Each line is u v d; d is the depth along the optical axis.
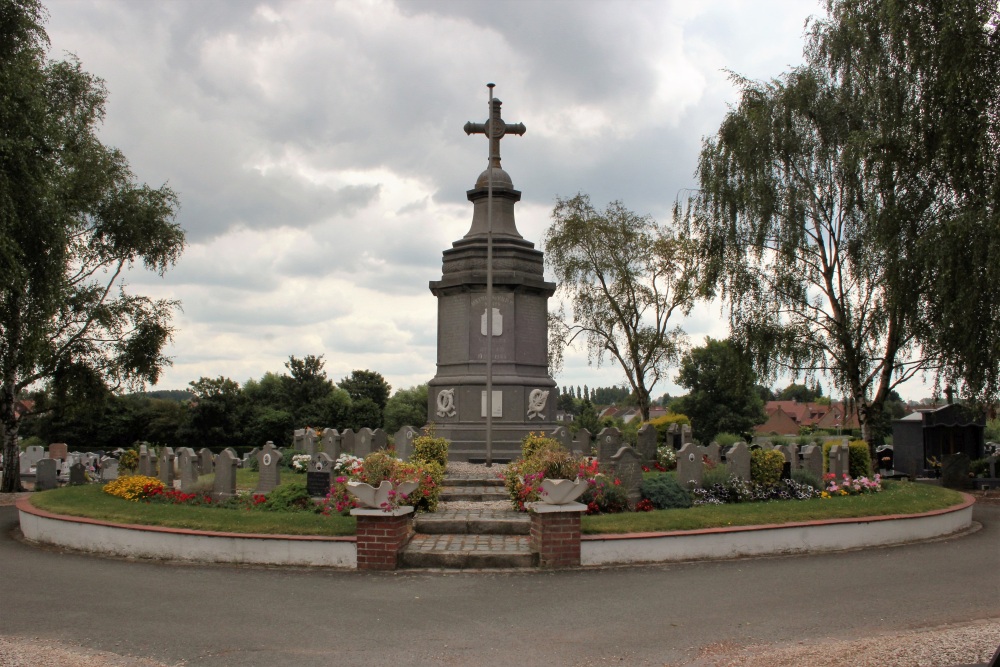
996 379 18.98
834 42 24.56
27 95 18.11
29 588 10.66
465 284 21.52
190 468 19.33
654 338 40.34
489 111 20.47
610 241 39.66
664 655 7.72
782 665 7.15
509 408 21.03
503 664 7.50
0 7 17.58
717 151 26.66
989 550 13.79
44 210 18.55
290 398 51.75
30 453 34.34
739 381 26.38
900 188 20.34
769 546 13.13
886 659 7.12
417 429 21.75
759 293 26.03
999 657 4.91
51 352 25.34
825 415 76.56
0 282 17.08
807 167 25.39
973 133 17.27
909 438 29.73
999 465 26.31
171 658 7.65
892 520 14.43
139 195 27.44
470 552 11.85
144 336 27.56
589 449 24.91
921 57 18.28
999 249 16.59
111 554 13.19
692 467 16.78
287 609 9.46
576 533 11.88
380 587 10.59
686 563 12.27
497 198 22.69
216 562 12.33
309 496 14.83
